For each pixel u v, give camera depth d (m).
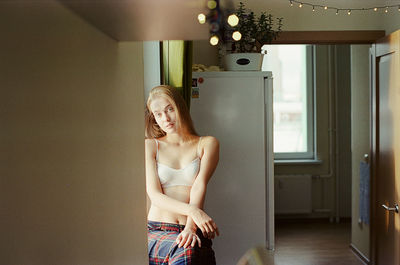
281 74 5.93
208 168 2.08
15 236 0.39
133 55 1.04
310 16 3.74
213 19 0.55
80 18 0.61
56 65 0.51
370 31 3.76
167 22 0.64
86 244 0.64
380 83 3.55
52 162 0.50
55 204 0.51
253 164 3.10
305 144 5.93
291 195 5.71
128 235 0.96
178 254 1.74
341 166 5.80
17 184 0.40
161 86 2.12
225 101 3.09
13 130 0.39
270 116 3.10
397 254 3.24
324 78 5.75
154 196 1.98
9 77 0.38
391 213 3.36
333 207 5.80
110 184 0.80
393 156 3.31
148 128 2.19
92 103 0.68
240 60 3.16
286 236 5.20
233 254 3.11
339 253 4.57
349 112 5.75
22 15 0.41
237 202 3.10
